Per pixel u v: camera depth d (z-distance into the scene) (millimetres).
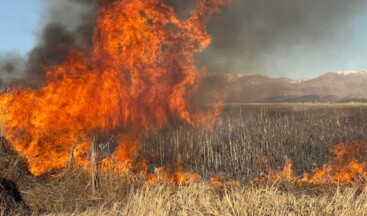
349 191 8109
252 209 7375
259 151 19250
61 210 8055
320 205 7539
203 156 18828
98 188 8891
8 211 7629
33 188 8773
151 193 8078
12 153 9453
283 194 8086
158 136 22719
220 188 9430
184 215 7301
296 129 25250
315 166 17391
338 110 48875
